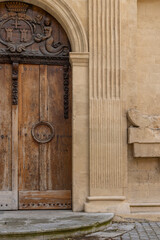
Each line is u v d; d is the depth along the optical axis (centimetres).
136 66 709
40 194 699
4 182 693
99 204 668
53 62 718
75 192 675
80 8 696
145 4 727
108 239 539
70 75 721
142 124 681
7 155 697
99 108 682
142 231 589
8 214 650
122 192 676
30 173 702
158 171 701
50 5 694
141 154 681
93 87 685
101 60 690
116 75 689
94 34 691
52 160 709
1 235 521
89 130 679
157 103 719
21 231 526
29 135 706
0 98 701
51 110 714
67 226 554
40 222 584
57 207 700
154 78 722
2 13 712
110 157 677
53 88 718
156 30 727
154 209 690
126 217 665
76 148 680
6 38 708
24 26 715
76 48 690
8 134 699
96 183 673
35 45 716
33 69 715
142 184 696
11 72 708
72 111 688
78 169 677
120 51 693
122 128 687
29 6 719
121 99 688
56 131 713
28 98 710
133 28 709
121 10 701
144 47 724
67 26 696
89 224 571
